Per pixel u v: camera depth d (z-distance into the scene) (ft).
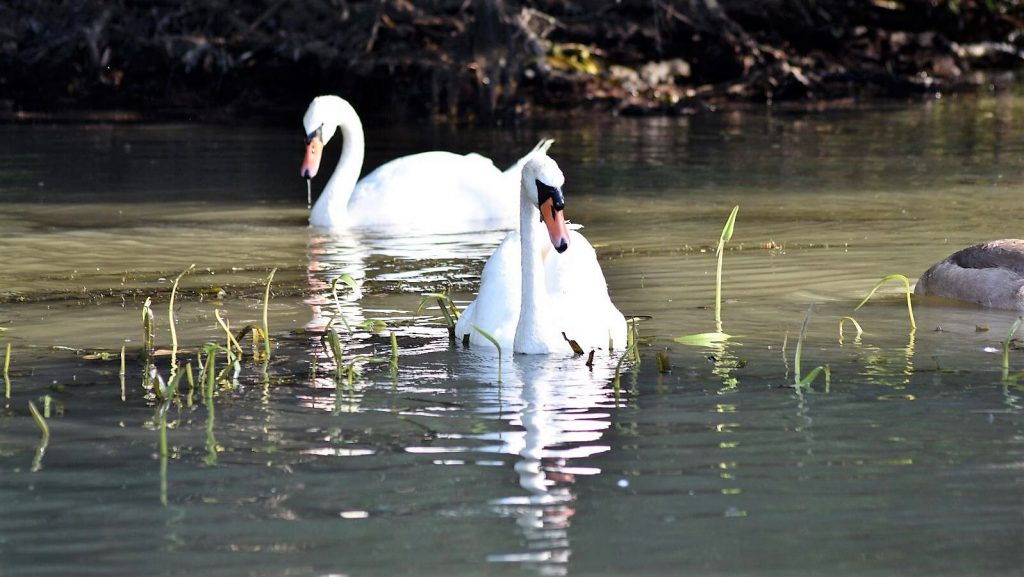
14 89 128.57
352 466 29.86
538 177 40.37
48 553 24.95
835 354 39.99
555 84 127.24
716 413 33.78
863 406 34.22
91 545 25.34
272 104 129.29
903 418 33.09
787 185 77.77
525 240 41.04
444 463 29.99
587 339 41.24
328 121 73.51
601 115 120.26
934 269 48.85
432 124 115.24
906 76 139.33
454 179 72.38
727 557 24.58
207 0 131.64
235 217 70.28
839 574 23.81
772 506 27.12
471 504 27.37
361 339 43.16
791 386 36.37
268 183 82.23
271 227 67.67
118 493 28.17
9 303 48.96
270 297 50.03
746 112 120.88
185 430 32.73
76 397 35.91
